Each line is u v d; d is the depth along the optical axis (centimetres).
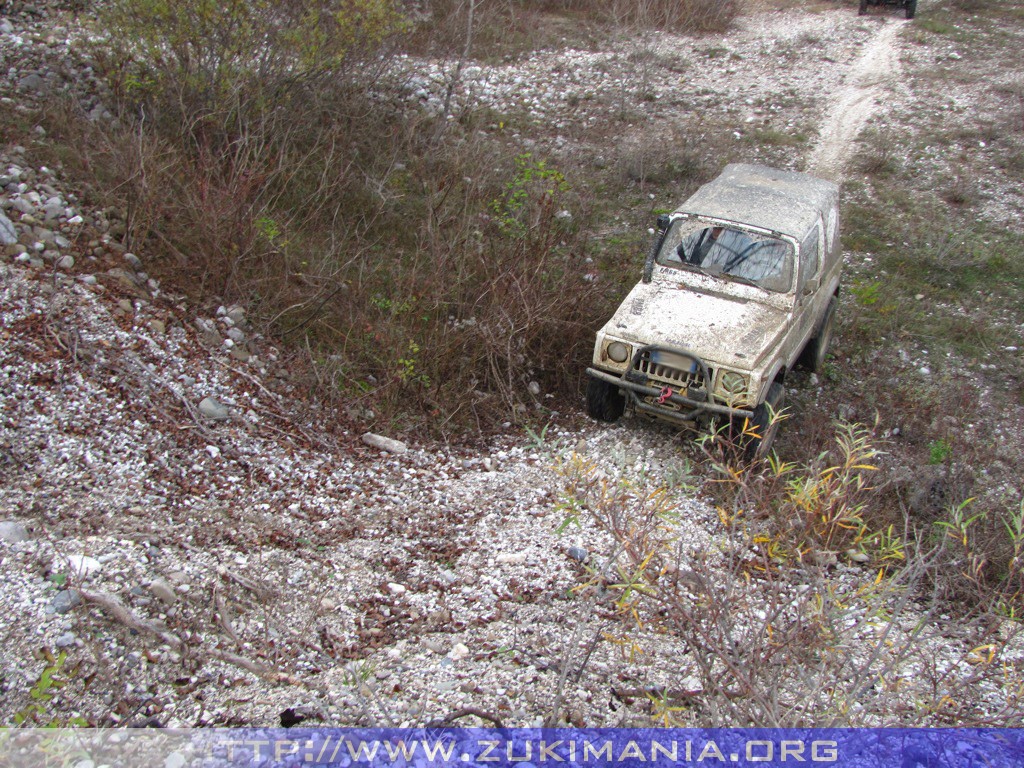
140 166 788
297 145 1045
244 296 777
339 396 716
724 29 2097
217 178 859
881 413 797
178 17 939
